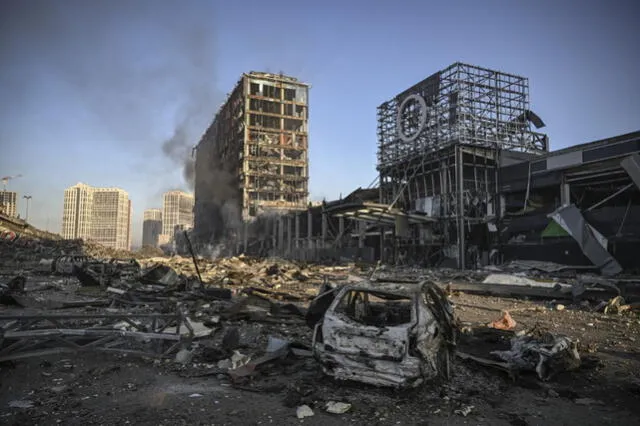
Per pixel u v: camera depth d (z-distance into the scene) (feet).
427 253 148.46
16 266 110.83
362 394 18.99
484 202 144.05
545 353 22.58
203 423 15.79
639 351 28.78
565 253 112.16
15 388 19.10
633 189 109.29
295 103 331.36
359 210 129.70
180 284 55.93
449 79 153.07
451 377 21.72
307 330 35.27
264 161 312.09
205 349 26.09
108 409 16.97
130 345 25.12
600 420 16.93
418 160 164.45
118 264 91.40
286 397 18.39
